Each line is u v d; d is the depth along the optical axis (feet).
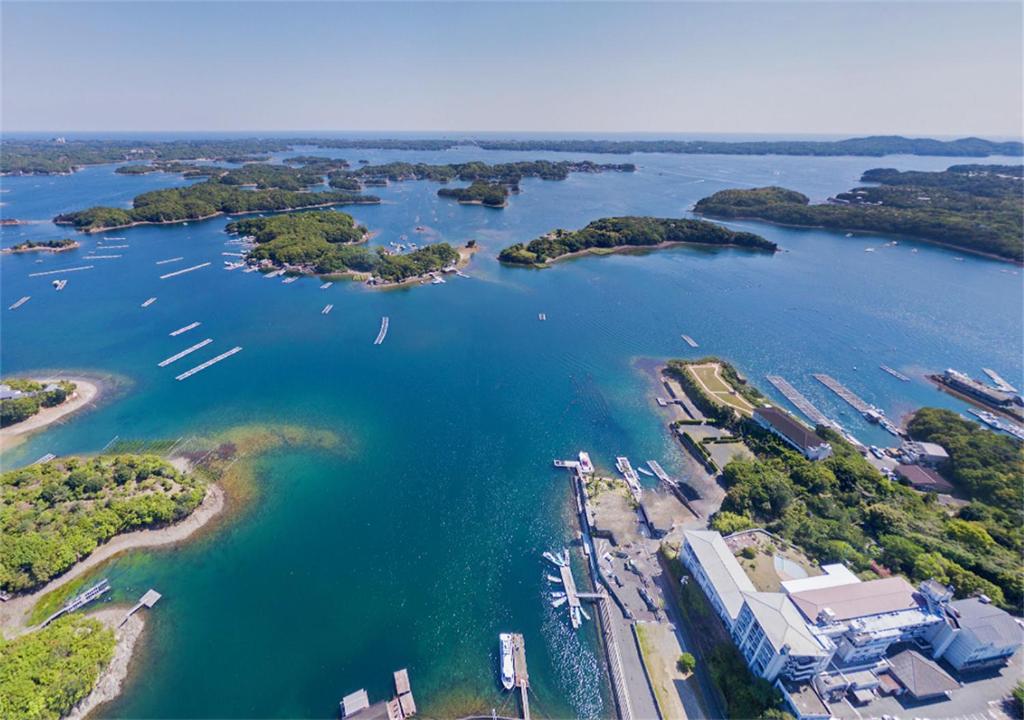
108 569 314.76
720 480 396.16
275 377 537.24
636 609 291.58
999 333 651.25
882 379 551.18
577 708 248.11
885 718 223.51
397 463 414.00
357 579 314.14
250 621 287.07
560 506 373.61
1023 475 371.97
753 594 247.09
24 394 470.80
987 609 246.06
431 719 242.99
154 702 246.88
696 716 237.66
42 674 231.50
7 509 329.72
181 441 433.07
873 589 254.47
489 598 303.68
